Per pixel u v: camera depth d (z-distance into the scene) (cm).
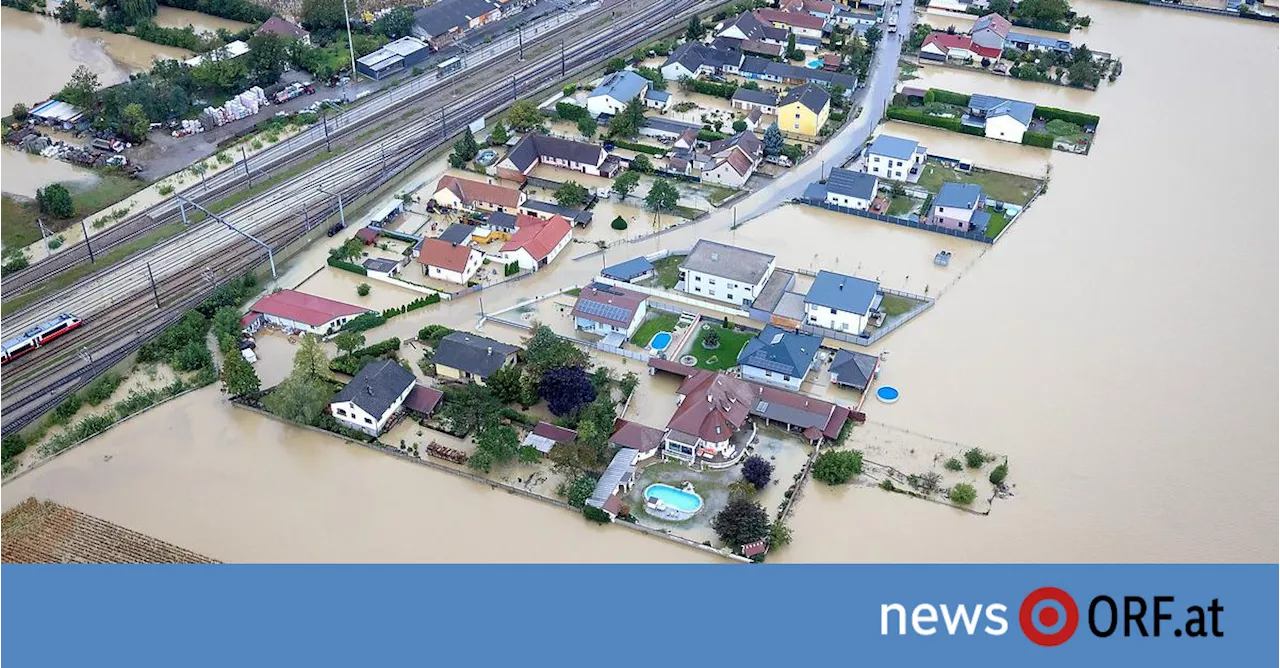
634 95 18062
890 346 12375
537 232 14112
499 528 10000
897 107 18112
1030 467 10612
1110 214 15162
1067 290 13412
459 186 15288
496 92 19038
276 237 14538
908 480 10488
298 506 10212
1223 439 10994
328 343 12550
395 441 11081
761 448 10931
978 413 11325
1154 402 11488
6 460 10719
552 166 16612
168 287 13488
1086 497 10269
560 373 11044
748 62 19500
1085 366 12031
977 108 18100
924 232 14825
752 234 14738
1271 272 13775
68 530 9825
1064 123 17862
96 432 11106
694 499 10262
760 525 9594
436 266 13600
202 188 15750
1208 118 18275
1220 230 14750
